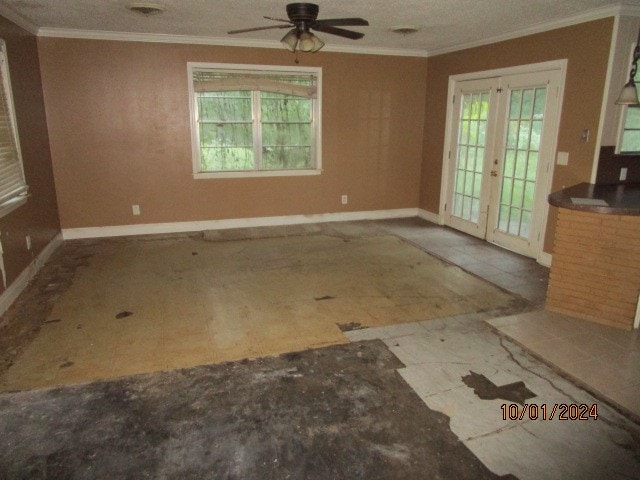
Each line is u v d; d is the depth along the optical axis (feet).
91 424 7.00
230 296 12.18
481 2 11.99
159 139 17.90
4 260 11.33
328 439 6.72
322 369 8.59
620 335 9.82
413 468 6.17
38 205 14.71
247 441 6.66
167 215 18.72
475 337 9.87
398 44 18.52
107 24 15.01
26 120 14.11
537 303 11.71
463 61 18.25
